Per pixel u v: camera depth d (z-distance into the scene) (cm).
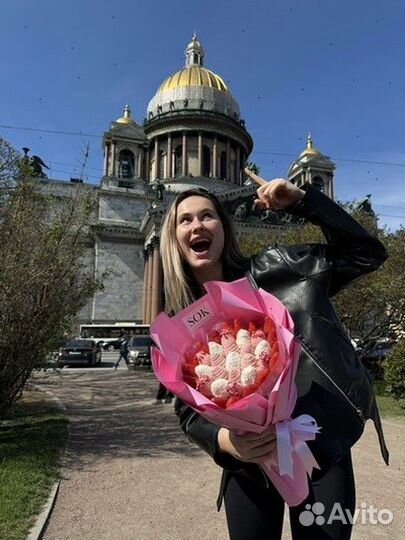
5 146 1448
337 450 236
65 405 1772
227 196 6212
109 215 6781
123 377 2869
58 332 1352
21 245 1172
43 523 631
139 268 6750
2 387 1193
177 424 1377
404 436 1164
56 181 4909
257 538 252
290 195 277
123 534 612
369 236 276
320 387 248
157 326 228
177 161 7788
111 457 1009
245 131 8219
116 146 7325
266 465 218
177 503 730
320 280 277
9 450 991
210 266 291
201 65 8881
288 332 205
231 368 207
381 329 2356
